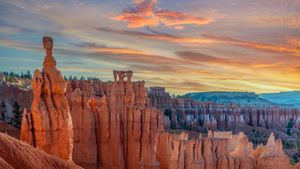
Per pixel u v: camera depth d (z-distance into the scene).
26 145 44.81
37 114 55.38
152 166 81.00
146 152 84.00
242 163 72.50
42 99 56.88
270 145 81.75
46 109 56.31
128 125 86.44
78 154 80.81
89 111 82.06
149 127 85.75
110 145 84.44
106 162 84.06
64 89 58.06
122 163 84.88
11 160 40.88
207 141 71.25
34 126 55.59
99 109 85.81
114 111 85.25
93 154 82.00
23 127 55.47
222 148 72.50
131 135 86.06
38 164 42.91
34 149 45.12
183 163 69.69
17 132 97.62
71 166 46.88
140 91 117.94
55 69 58.16
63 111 57.19
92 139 82.12
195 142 70.38
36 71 56.69
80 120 81.62
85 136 81.50
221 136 85.12
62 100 57.62
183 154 70.00
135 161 84.88
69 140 57.44
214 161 71.12
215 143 72.06
